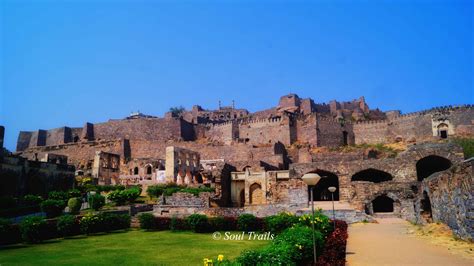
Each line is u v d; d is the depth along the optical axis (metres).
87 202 40.97
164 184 55.06
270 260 11.41
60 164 54.84
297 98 100.31
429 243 19.50
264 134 82.12
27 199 41.00
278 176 46.31
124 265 16.22
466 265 14.11
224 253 18.69
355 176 49.50
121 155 85.06
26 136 101.50
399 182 37.59
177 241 22.95
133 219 29.72
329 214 32.03
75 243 22.92
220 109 121.62
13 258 18.31
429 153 44.53
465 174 18.98
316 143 77.12
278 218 24.67
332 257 13.84
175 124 92.12
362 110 102.81
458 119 73.00
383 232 24.77
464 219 19.34
